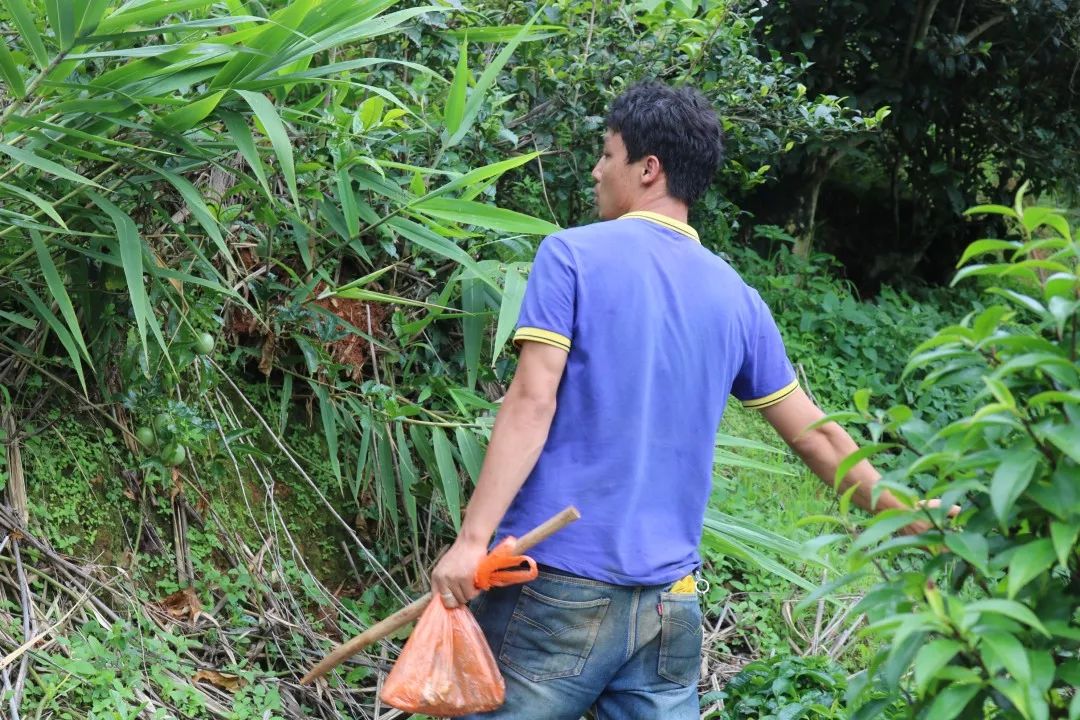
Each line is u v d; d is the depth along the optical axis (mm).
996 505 1512
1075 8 7441
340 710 3307
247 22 2988
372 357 3863
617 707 2518
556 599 2375
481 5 4270
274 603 3490
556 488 2383
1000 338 1666
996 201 8148
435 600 2354
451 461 3479
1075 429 1535
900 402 5938
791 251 7285
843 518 1916
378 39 3973
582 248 2410
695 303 2465
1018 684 1473
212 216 3213
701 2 4781
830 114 4715
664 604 2459
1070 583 1720
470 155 3996
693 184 2551
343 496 3877
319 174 3473
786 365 2648
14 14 2688
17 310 3430
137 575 3330
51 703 2762
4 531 3125
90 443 3445
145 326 2988
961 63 7172
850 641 4043
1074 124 7859
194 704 2973
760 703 3434
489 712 2412
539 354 2354
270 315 3674
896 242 7996
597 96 4340
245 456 3760
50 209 2717
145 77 2844
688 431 2459
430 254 4023
